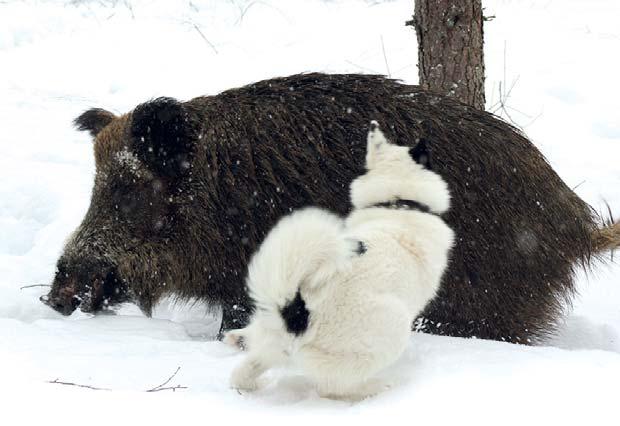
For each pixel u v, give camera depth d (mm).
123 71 12383
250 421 3393
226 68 12164
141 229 6266
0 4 14992
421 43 8008
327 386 4082
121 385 4211
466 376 4078
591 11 13789
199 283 6320
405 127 6199
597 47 12141
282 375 4449
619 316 7168
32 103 11547
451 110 6348
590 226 6535
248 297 6250
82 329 5551
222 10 14758
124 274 6266
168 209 6254
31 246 8242
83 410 3428
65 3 15320
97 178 6359
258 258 4020
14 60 13008
